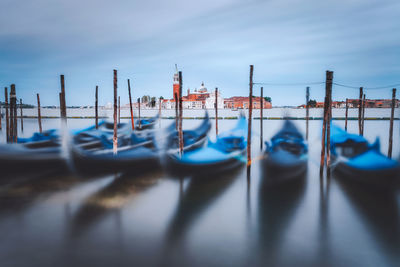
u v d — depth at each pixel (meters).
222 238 7.11
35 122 54.16
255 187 11.23
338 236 7.21
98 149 14.02
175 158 11.77
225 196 10.16
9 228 7.54
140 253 6.41
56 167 11.64
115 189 10.75
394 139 25.94
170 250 6.52
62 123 12.01
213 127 41.84
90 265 5.95
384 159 11.38
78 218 8.17
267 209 8.97
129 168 12.64
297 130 17.41
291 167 12.10
